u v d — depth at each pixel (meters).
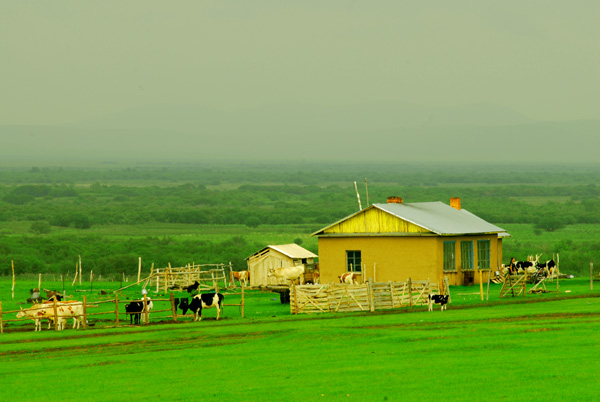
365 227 91.06
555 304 65.44
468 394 30.91
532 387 31.52
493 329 49.03
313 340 47.88
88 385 36.53
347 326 54.03
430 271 86.56
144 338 51.78
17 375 40.03
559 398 29.58
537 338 44.47
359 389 32.75
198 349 46.41
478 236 93.38
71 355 46.16
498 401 29.61
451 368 36.22
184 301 61.69
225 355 43.66
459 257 90.06
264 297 85.19
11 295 86.69
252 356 42.94
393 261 88.88
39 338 53.41
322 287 65.81
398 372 35.91
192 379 36.88
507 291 76.50
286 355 42.72
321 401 31.02
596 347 40.66
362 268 90.56
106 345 49.56
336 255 92.81
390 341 46.03
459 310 63.09
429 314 60.53
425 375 34.91
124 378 37.94
